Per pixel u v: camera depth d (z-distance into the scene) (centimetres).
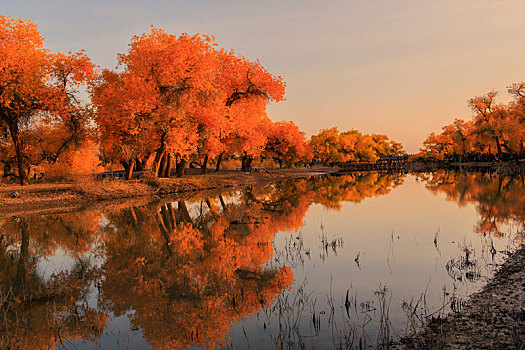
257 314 746
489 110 7694
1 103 2670
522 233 1331
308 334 638
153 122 3080
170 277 1016
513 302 695
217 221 1897
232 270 1051
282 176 6269
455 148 10244
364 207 2277
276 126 6750
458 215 1833
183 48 3108
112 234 1634
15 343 654
